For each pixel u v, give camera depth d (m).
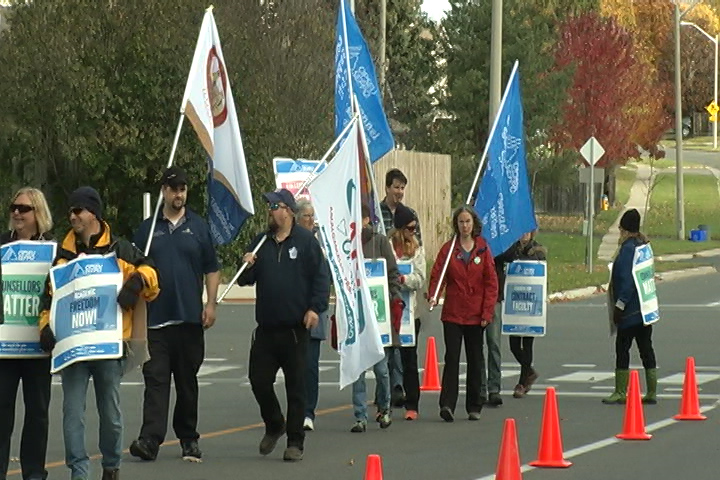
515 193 49.75
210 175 41.00
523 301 50.59
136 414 46.97
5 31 112.38
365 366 40.50
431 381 54.03
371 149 51.75
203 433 42.66
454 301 45.00
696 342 70.50
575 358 63.84
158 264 36.59
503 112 49.78
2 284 30.22
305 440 41.12
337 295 40.34
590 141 122.75
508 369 60.06
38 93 110.50
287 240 37.41
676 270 129.38
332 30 127.44
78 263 30.73
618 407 48.53
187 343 36.97
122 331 31.17
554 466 36.31
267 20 124.06
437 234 131.62
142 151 111.38
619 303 48.53
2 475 30.97
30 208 31.36
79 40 110.88
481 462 37.09
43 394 31.27
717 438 41.34
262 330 37.53
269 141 115.25
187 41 112.44
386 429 43.38
